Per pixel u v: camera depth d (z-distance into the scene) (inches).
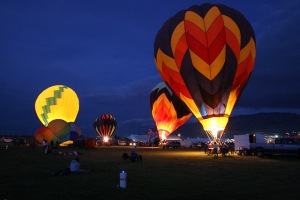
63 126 1822.1
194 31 1040.2
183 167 710.5
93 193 392.2
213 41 1019.3
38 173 589.9
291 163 813.9
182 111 1875.0
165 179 512.4
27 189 419.2
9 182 479.2
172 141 2239.2
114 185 450.3
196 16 1064.2
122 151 1496.1
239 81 1048.8
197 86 1047.6
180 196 373.7
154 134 2657.5
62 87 1974.7
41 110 1916.8
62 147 1852.9
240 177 537.6
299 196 373.1
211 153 1187.3
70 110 1956.2
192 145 2241.6
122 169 663.8
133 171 628.4
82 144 1761.8
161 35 1143.6
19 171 622.2
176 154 1250.6
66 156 1076.5
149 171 628.4
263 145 1072.8
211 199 357.7
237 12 1096.8
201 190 411.8
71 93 1985.7
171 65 1094.4
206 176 551.5
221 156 1114.1
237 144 1199.6
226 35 1018.7
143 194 386.0
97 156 1092.5
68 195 381.4
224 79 1021.8
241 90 1082.1
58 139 1824.6
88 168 682.2
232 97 1055.6
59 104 1909.4
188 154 1246.9
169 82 1143.6
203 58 1023.6
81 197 370.0
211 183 470.3
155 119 1961.1
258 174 578.9
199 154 1248.2
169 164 784.9
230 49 1015.0
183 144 2253.9
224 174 578.2
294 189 418.3
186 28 1055.6
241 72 1040.2
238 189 418.6
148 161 883.4
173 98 1859.0
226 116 1063.0
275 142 1071.0
